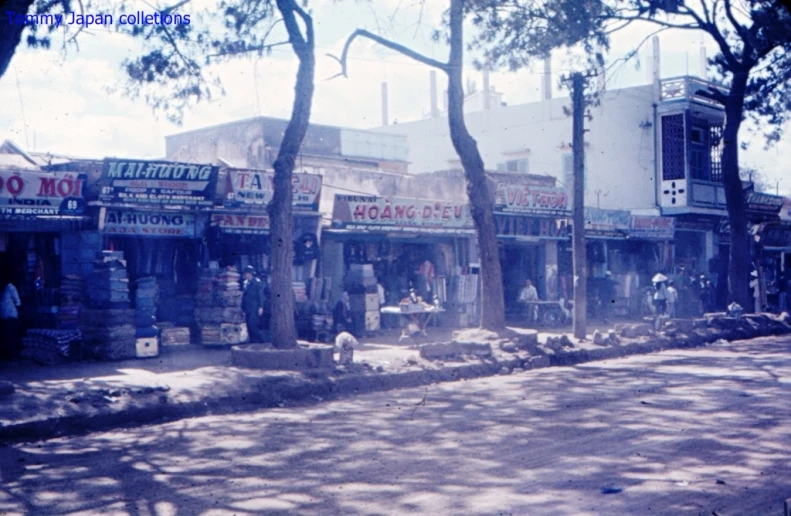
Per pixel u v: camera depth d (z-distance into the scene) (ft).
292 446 29.94
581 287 67.00
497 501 21.81
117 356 52.85
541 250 93.91
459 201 82.12
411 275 81.41
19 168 52.85
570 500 21.75
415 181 93.40
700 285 105.70
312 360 48.44
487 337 59.77
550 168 117.80
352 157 104.37
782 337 80.38
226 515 21.07
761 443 28.76
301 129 51.19
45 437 33.30
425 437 31.07
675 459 26.37
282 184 50.65
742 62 83.66
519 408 37.55
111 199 54.90
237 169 62.08
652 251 107.34
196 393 40.04
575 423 33.19
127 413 36.45
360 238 76.13
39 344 51.78
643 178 109.60
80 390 38.19
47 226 55.06
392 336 72.08
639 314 103.35
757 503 21.29
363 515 20.77
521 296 89.30
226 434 32.89
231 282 59.72
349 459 27.45
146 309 55.11
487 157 124.77
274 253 50.29
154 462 27.76
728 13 78.79
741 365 54.34
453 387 46.47
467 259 84.07
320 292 68.95
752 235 118.52
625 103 111.24
